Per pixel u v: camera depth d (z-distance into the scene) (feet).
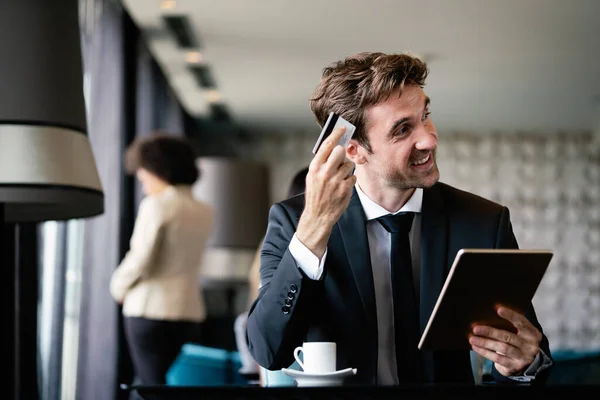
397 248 6.48
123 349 20.34
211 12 21.45
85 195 9.27
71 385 16.37
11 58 9.03
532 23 22.35
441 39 23.66
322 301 6.41
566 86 28.86
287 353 6.25
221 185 24.81
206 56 25.39
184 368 18.45
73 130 9.32
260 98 30.48
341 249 6.51
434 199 6.71
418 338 6.34
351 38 23.57
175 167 15.57
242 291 32.42
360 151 6.53
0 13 9.08
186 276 15.56
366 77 6.39
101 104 18.39
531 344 5.83
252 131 36.01
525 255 5.44
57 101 9.19
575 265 36.40
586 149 36.76
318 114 6.75
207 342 28.50
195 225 15.67
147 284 15.29
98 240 18.10
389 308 6.50
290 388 4.82
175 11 21.33
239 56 25.38
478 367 6.63
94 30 17.83
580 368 13.62
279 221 6.89
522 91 29.60
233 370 18.37
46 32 9.20
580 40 23.76
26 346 11.91
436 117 33.88
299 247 6.09
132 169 15.83
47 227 14.15
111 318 19.20
